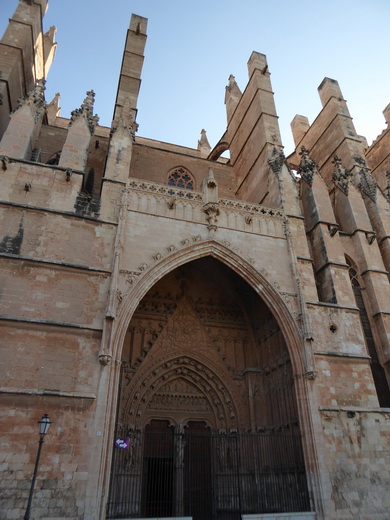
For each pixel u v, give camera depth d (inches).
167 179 1240.2
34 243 695.7
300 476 745.6
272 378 918.4
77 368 617.9
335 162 1205.1
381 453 719.7
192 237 819.4
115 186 815.7
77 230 735.1
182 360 943.0
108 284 703.1
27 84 1126.4
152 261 755.4
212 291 1064.2
